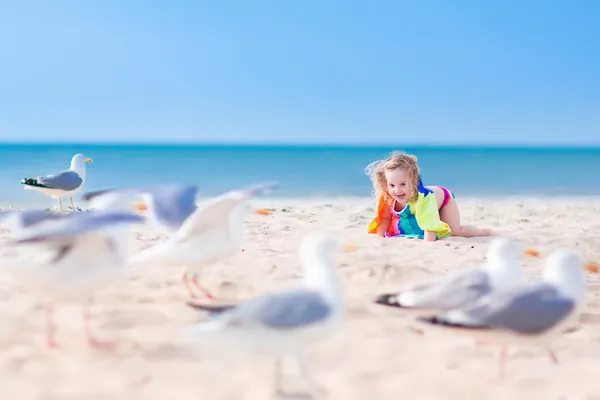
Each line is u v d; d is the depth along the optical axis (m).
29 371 4.00
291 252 7.79
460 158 49.97
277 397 3.71
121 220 4.09
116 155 48.09
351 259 7.32
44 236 3.88
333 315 3.67
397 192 9.02
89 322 4.92
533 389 3.94
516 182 24.80
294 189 20.84
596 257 8.20
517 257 4.30
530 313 3.79
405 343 4.65
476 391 3.89
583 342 4.76
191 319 5.03
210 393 3.75
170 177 28.11
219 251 5.18
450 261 7.43
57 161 35.91
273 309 3.53
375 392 3.83
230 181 26.34
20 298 5.50
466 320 3.79
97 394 3.70
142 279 6.18
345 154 51.91
